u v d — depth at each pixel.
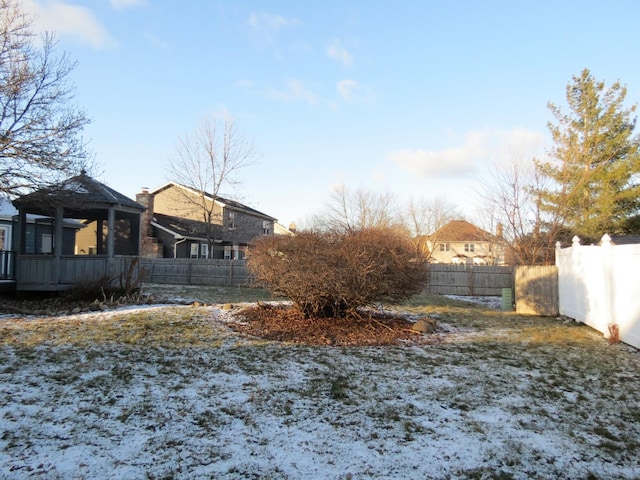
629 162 20.31
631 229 20.50
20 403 4.30
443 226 45.38
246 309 10.28
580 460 3.65
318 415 4.41
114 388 4.86
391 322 9.68
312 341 7.69
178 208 31.95
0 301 10.80
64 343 6.57
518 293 13.32
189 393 4.82
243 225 36.06
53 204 10.95
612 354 7.40
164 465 3.29
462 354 7.21
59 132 10.79
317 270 8.65
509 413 4.64
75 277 11.49
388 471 3.36
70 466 3.20
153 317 8.78
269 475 3.22
